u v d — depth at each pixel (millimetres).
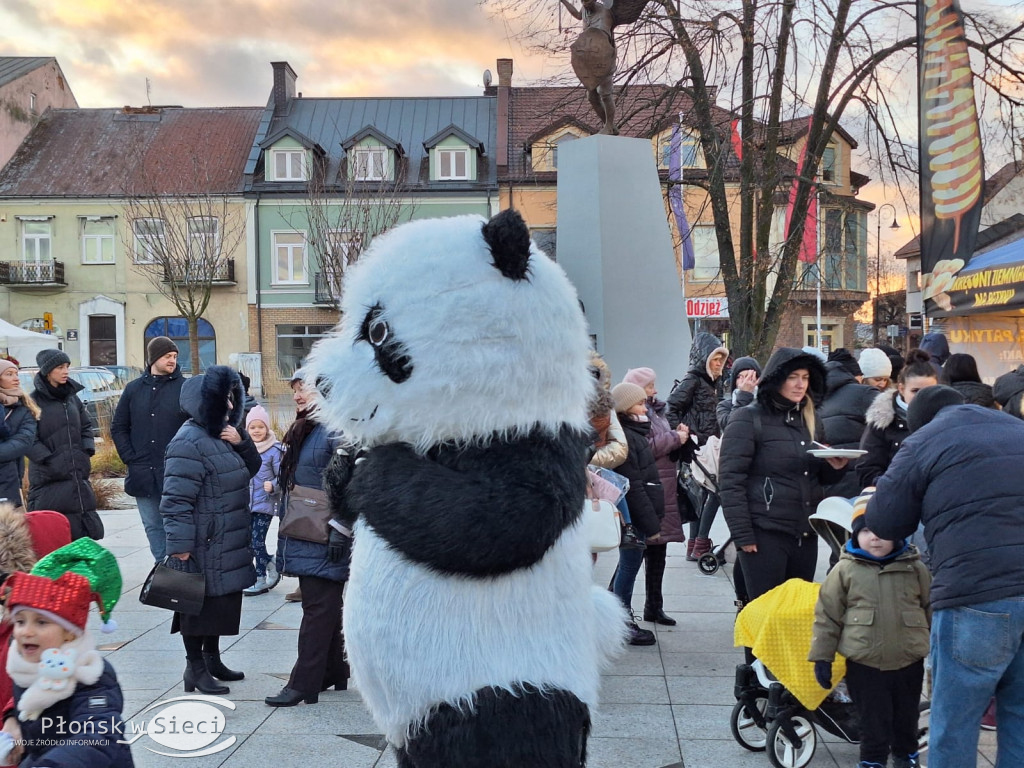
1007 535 3082
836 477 4703
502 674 2365
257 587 7410
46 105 39688
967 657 3092
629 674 5277
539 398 2395
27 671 2689
